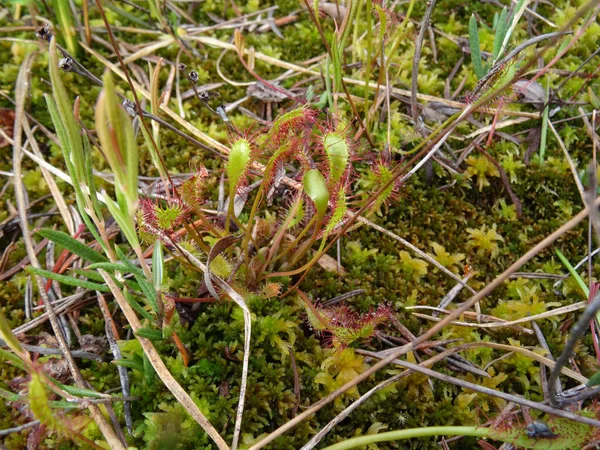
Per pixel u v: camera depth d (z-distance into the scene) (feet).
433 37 1.08
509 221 0.89
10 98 0.96
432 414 0.67
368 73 0.80
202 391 0.66
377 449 0.64
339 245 0.81
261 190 0.64
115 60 1.04
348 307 0.76
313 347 0.72
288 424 0.57
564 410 0.55
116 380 0.69
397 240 0.84
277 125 0.62
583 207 0.89
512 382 0.72
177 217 0.63
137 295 0.75
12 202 0.88
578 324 0.42
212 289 0.63
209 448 0.62
